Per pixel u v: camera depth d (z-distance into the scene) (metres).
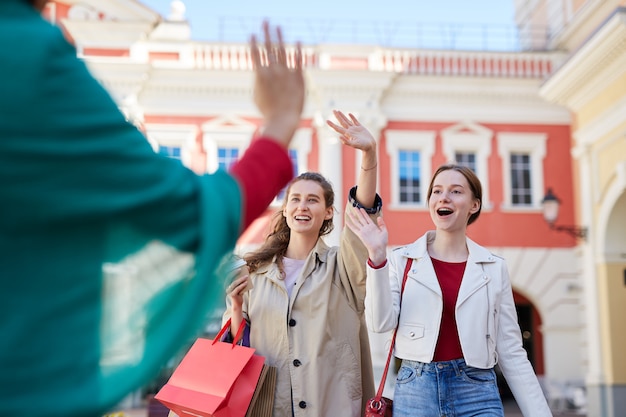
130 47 21.48
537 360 23.48
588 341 17.89
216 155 21.55
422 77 21.75
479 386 4.20
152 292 1.18
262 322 4.26
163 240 1.19
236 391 3.91
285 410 4.10
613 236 17.20
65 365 1.10
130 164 1.13
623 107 15.51
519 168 22.11
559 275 21.58
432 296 4.29
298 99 1.41
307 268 4.31
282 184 1.36
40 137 1.06
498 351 4.39
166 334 1.17
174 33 21.88
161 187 1.16
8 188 1.06
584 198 17.81
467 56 22.31
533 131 22.05
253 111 21.64
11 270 1.08
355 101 21.53
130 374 1.14
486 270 4.40
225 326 4.19
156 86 21.52
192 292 1.17
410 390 4.21
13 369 1.07
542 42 23.77
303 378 4.12
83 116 1.10
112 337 1.14
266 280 4.37
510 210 21.70
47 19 1.18
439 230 4.54
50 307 1.10
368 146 3.86
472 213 4.64
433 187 4.61
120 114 1.15
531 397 4.30
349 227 4.16
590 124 17.16
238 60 21.81
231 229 1.22
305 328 4.18
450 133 21.91
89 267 1.13
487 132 21.92
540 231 21.70
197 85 21.55
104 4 21.59
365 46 21.91
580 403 19.67
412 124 21.92
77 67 1.12
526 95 22.03
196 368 3.98
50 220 1.09
